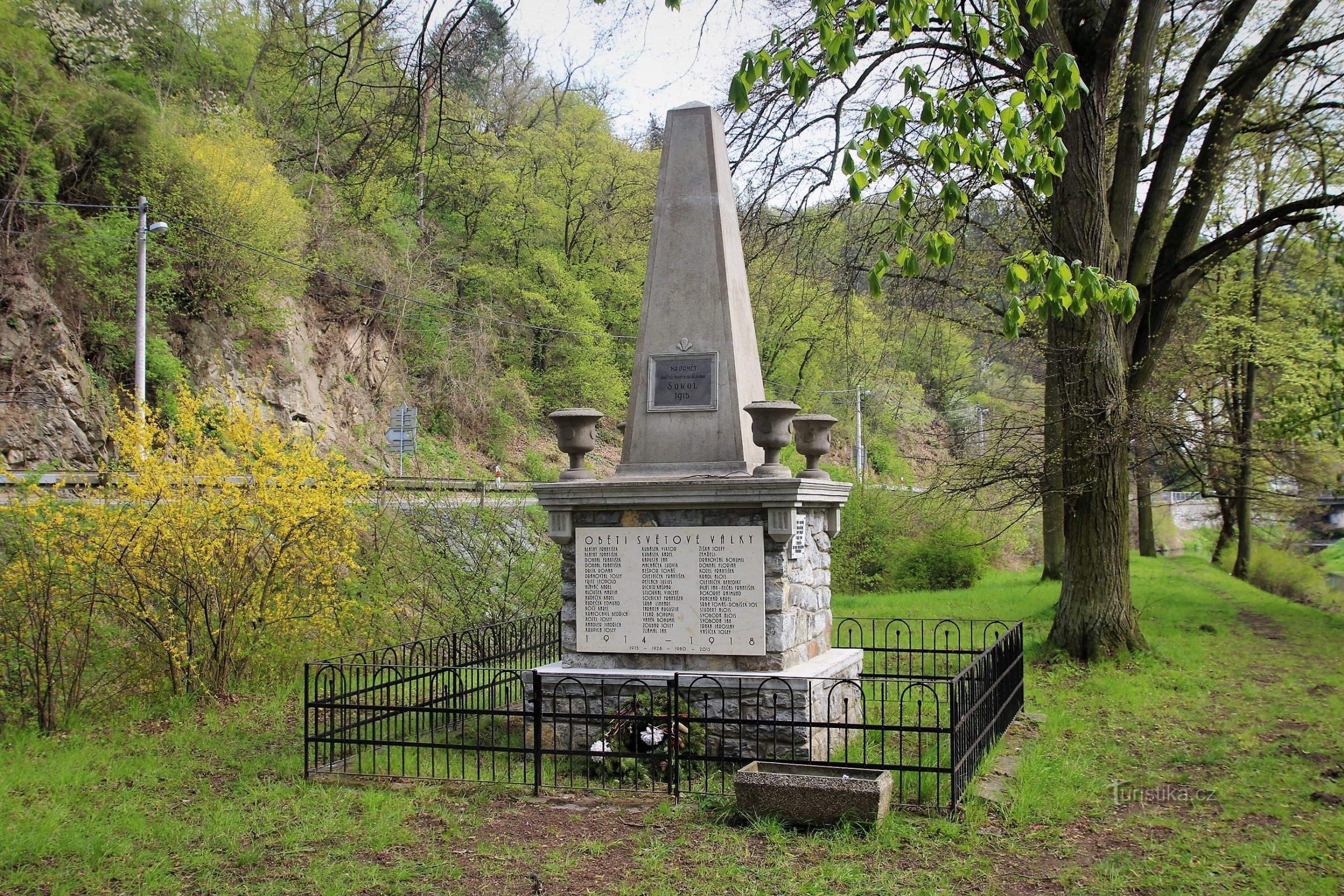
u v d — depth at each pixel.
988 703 7.98
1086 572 13.52
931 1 7.38
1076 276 6.70
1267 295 21.62
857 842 5.99
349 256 32.47
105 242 23.97
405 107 12.12
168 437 10.23
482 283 39.84
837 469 24.81
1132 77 13.67
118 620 9.94
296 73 13.66
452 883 5.54
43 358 21.58
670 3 7.17
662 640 8.30
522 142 37.25
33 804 6.91
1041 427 15.01
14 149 22.97
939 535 23.95
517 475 36.34
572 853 5.95
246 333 28.27
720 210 9.00
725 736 7.89
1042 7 6.23
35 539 9.05
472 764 7.98
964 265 16.16
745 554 8.13
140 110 25.69
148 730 9.11
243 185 27.05
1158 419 13.85
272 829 6.43
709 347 8.81
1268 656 14.06
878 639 15.98
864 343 26.19
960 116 6.39
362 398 32.69
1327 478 21.66
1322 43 13.73
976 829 6.26
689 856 5.86
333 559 11.09
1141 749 8.54
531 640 12.34
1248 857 5.76
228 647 10.25
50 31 25.16
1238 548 29.11
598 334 40.44
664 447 8.80
